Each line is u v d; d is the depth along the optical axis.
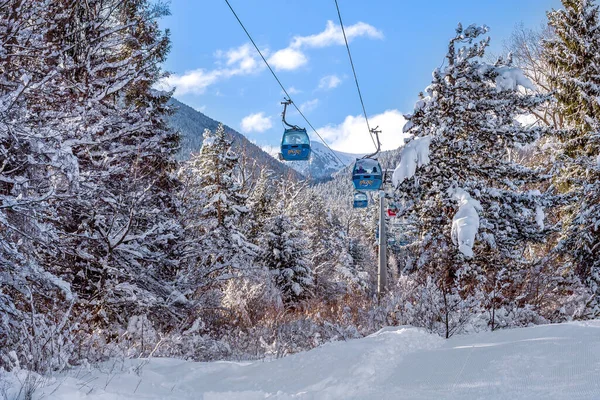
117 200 11.59
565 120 21.31
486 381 4.29
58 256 11.43
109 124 10.25
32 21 9.36
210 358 11.10
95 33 11.95
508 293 12.45
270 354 11.20
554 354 4.75
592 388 3.62
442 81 16.59
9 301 7.79
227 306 17.88
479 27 16.53
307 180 46.12
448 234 16.19
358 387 4.94
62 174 8.66
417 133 17.28
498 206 16.14
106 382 5.48
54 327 6.50
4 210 7.45
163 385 5.99
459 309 10.06
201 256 15.84
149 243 12.64
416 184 16.89
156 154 14.09
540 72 26.94
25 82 7.35
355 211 83.62
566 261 17.38
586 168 17.72
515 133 16.30
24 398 4.08
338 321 13.66
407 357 6.07
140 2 14.67
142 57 13.35
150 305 12.13
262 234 36.16
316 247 51.69
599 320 6.59
